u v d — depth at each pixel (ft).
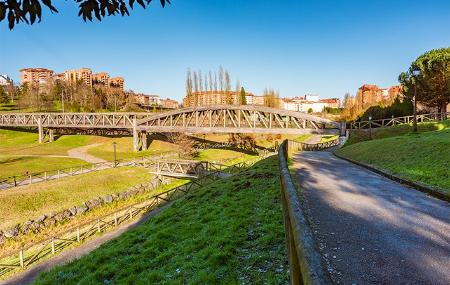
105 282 31.17
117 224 78.74
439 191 36.40
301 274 10.39
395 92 438.81
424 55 184.55
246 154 213.05
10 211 82.38
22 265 57.77
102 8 12.59
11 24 11.16
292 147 129.80
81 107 426.92
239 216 36.76
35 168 137.39
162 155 191.11
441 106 183.73
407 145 70.38
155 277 27.40
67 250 63.98
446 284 16.63
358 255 20.66
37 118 260.42
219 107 192.24
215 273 24.31
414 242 22.63
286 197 22.65
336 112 495.00
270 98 382.01
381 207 32.42
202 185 103.30
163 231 39.99
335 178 51.78
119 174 124.47
